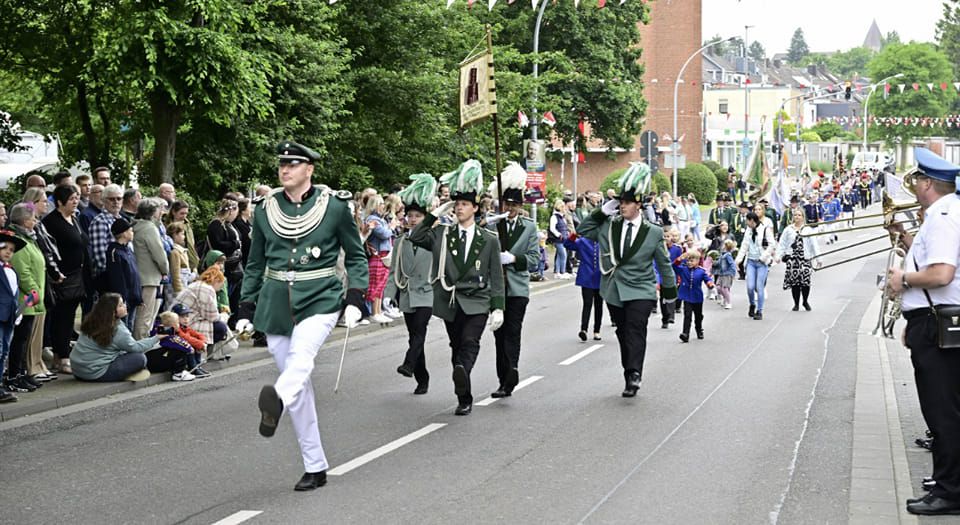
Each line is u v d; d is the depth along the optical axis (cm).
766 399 1124
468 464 839
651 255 1141
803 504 732
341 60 2342
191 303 1312
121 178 2295
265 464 846
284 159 756
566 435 945
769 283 2659
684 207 3472
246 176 2294
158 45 1780
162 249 1353
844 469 828
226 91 1855
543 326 1794
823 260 3281
